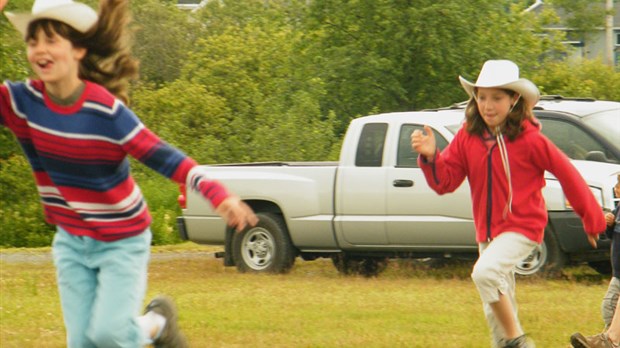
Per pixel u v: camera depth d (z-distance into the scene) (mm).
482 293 11648
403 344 14891
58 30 8383
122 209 8781
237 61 64312
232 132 46969
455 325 16578
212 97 59750
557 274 22297
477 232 12008
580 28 93375
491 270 11516
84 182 8633
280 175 25203
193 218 26297
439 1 46719
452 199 23141
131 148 8422
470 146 11812
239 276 24875
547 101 24922
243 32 68062
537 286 21375
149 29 87750
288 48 53156
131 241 8883
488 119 11602
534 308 18203
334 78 48469
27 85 8555
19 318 17797
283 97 48312
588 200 11617
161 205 43031
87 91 8469
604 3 94750
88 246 8805
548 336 15484
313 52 49375
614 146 22781
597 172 22141
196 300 19984
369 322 17031
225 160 45094
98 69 8727
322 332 16078
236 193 25516
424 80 48094
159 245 37531
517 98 11555
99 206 8727
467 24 47188
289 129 42312
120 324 8656
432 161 11844
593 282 22922
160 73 88125
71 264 8859
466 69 47625
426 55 47344
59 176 8656
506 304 11703
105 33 8648
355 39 48625
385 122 24203
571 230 22062
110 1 8695
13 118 8617
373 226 24000
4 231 41781
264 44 65125
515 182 11656
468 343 14891
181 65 87875
